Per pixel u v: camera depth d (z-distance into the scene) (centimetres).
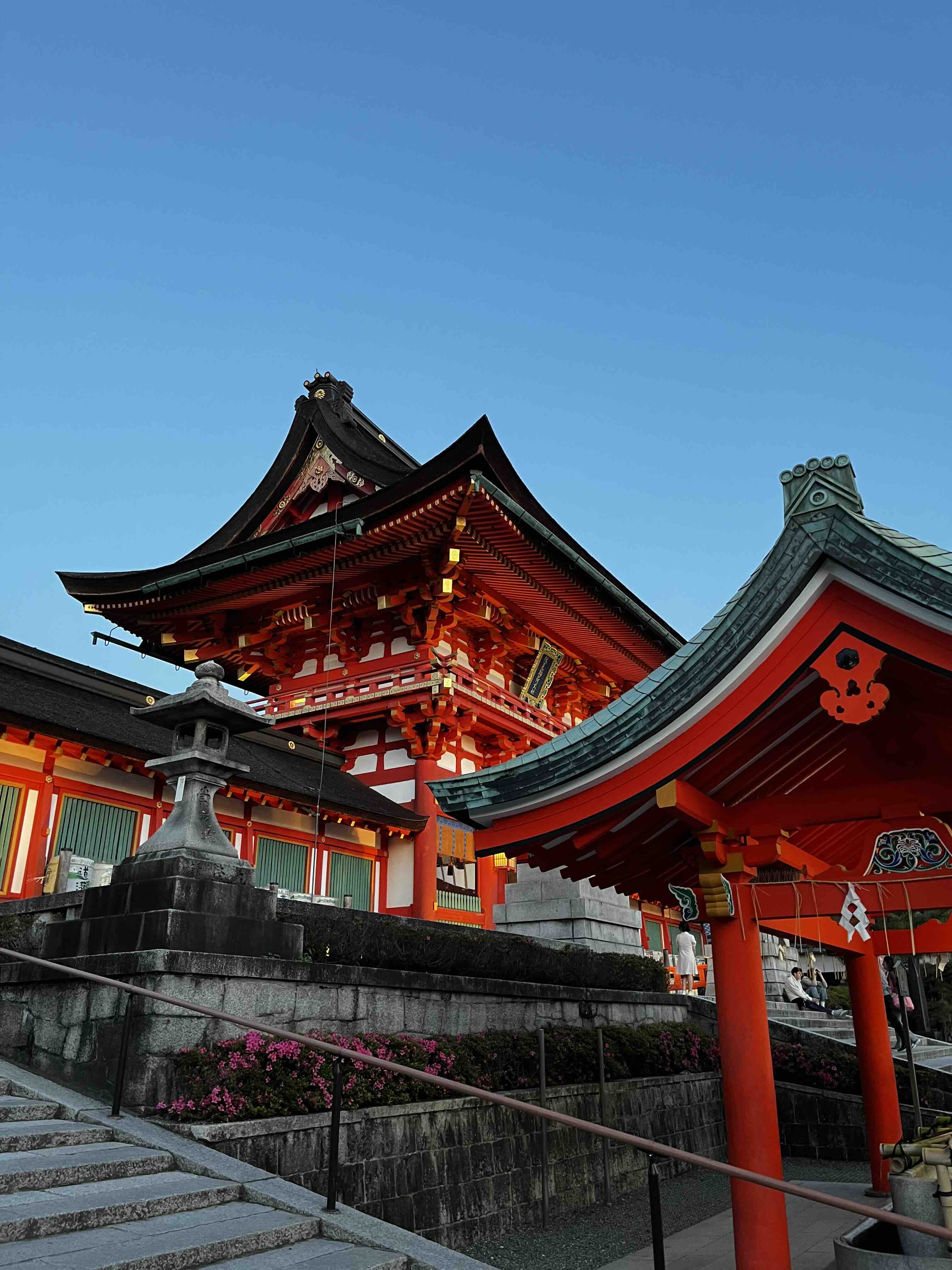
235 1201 686
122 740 1870
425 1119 977
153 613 3341
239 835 2239
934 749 718
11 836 1756
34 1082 862
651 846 844
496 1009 1245
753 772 743
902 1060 1923
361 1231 641
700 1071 1670
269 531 3647
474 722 3119
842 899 694
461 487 2595
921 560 596
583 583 3083
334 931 1059
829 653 639
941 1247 595
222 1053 834
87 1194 632
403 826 2686
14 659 1975
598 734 706
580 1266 932
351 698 3080
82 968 904
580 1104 1258
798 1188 470
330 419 3578
